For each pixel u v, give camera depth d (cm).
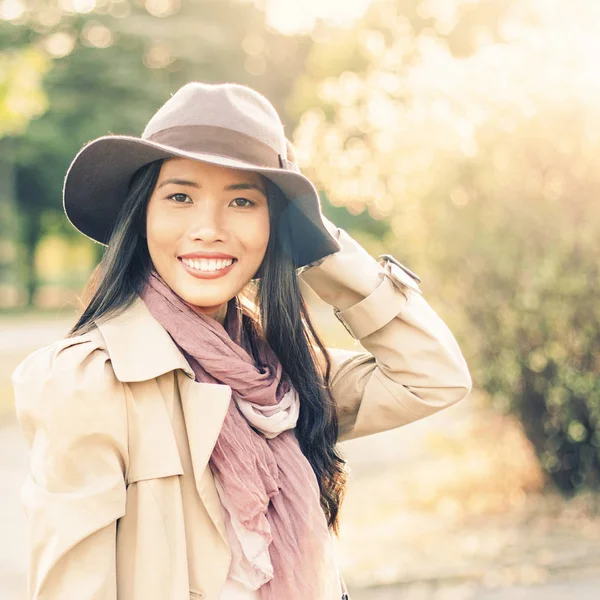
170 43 3412
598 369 595
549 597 468
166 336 168
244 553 164
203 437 162
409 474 743
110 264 173
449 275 637
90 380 155
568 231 584
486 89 620
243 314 197
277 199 184
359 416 209
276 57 3681
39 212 3475
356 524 616
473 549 545
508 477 658
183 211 171
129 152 169
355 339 211
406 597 481
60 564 148
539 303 595
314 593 170
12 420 1057
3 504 677
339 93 735
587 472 621
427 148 650
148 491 157
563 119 582
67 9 3359
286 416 179
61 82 3266
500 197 605
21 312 2997
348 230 1791
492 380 629
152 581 154
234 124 170
